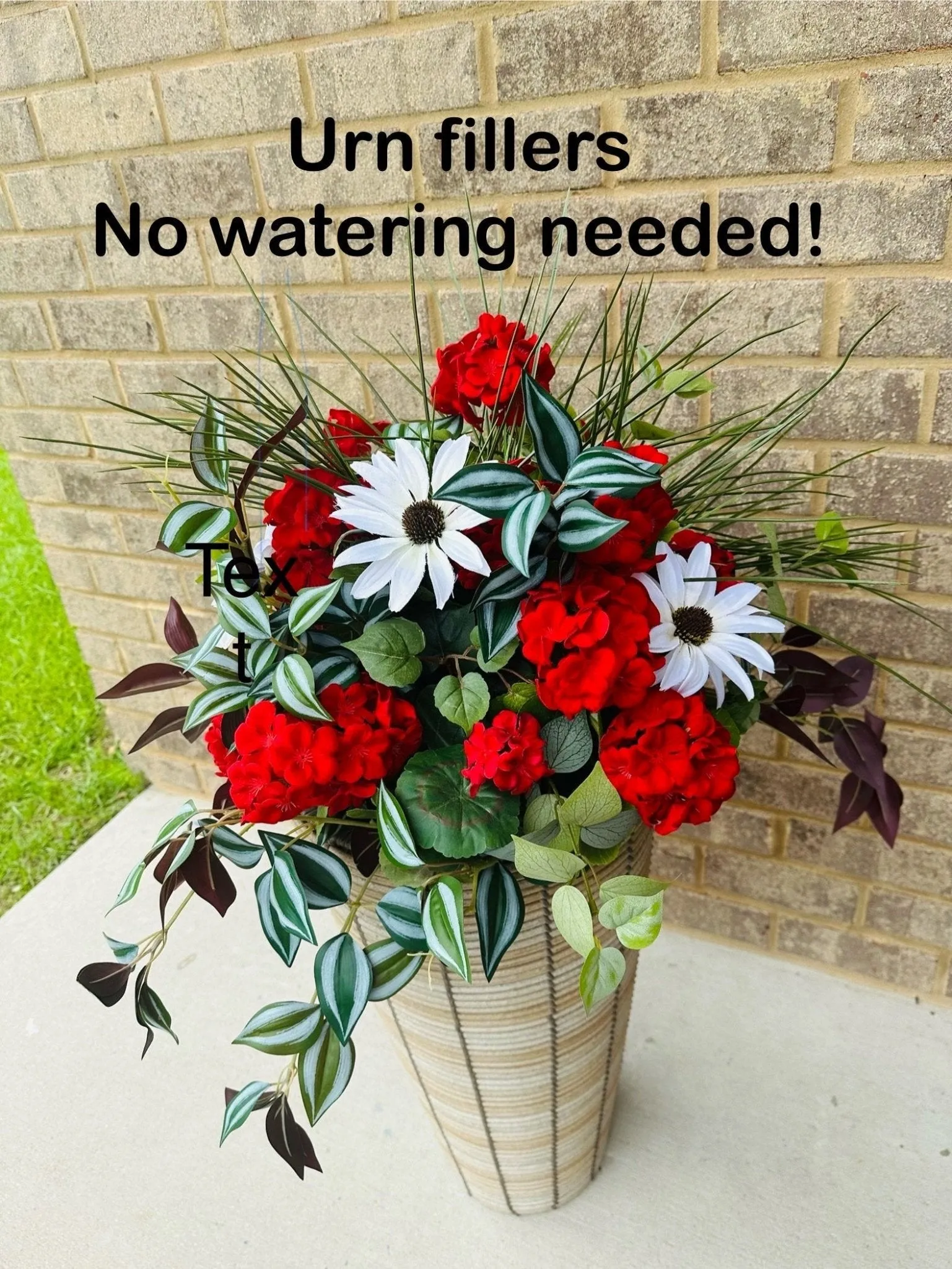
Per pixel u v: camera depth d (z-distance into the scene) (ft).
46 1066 4.53
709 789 2.13
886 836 3.39
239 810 2.42
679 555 2.26
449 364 2.57
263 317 4.31
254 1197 3.88
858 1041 4.31
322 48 3.59
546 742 2.26
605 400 2.88
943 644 3.62
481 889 2.28
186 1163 4.04
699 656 2.20
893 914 4.32
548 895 2.44
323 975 2.26
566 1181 3.60
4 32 4.18
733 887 4.66
